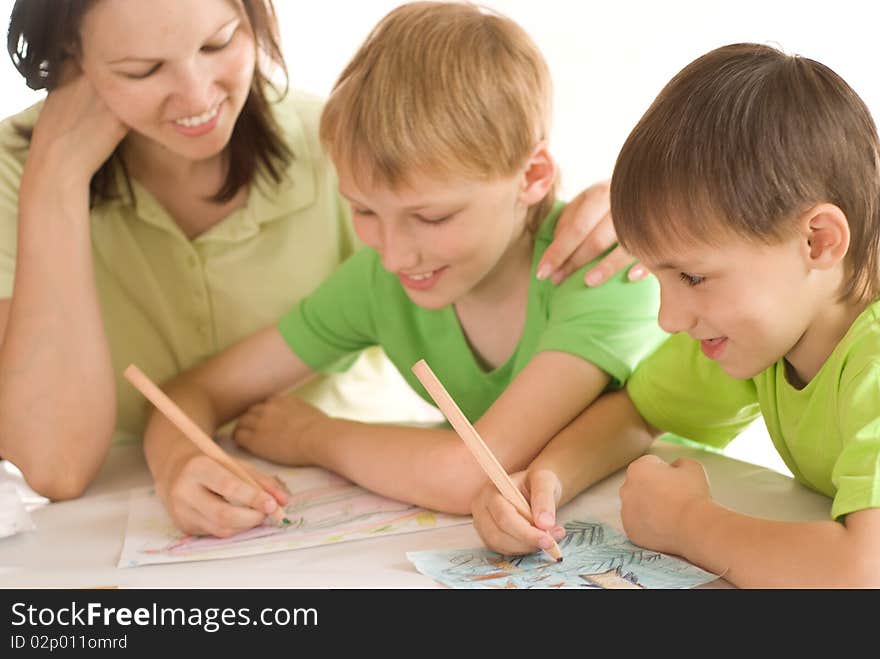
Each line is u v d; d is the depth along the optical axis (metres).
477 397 1.11
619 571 0.76
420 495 0.93
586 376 0.98
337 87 0.97
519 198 1.00
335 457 1.01
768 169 0.74
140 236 1.20
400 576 0.78
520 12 1.91
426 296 1.00
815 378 0.83
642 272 1.01
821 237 0.75
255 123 1.17
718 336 0.79
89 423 1.04
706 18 1.89
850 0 1.86
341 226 1.27
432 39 0.94
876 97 1.87
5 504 0.92
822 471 0.87
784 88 0.75
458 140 0.92
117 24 0.96
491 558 0.80
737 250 0.75
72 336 1.05
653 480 0.82
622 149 0.79
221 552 0.86
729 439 1.05
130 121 1.04
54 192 1.06
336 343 1.17
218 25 0.99
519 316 1.07
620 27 1.91
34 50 1.04
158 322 1.23
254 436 1.11
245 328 1.24
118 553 0.88
